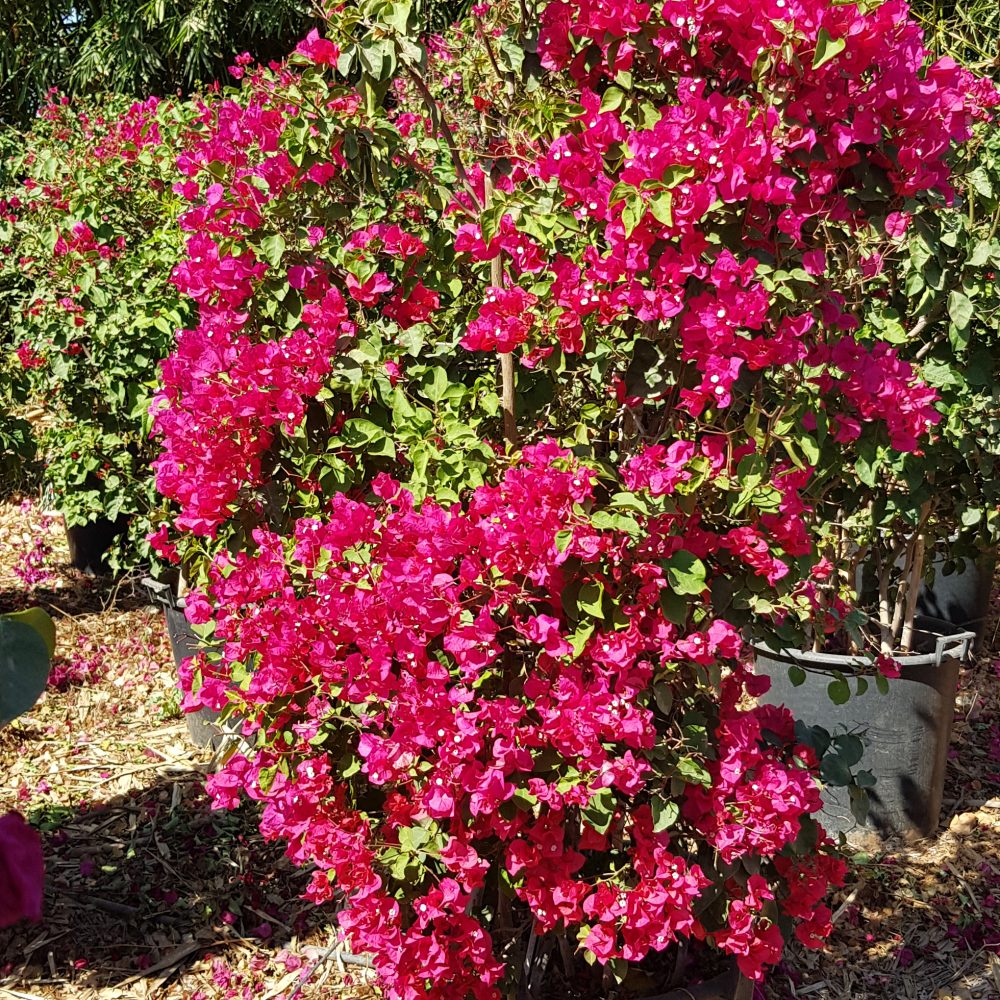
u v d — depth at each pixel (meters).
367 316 2.52
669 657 1.88
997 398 2.92
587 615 1.83
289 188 2.32
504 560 1.76
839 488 2.83
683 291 1.80
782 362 1.78
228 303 2.33
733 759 1.94
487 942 1.86
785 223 1.79
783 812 1.92
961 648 3.17
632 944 1.86
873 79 1.83
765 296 1.71
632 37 1.83
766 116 1.71
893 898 2.98
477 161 2.54
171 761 3.56
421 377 2.25
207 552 2.49
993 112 3.29
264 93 2.60
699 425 1.96
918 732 3.15
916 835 3.24
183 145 3.97
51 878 2.94
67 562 5.21
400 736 1.78
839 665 3.08
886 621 3.25
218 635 2.13
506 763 1.76
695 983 2.07
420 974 1.83
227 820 3.21
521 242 2.14
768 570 1.85
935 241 1.98
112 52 9.13
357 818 1.95
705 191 1.69
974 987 2.63
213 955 2.70
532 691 1.80
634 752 1.94
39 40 9.80
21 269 4.64
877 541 3.27
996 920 2.88
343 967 2.65
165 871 2.99
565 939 2.15
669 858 1.84
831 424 2.10
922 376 2.66
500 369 2.27
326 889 2.04
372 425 2.17
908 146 1.84
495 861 1.99
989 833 3.28
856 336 2.55
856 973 2.69
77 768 3.50
